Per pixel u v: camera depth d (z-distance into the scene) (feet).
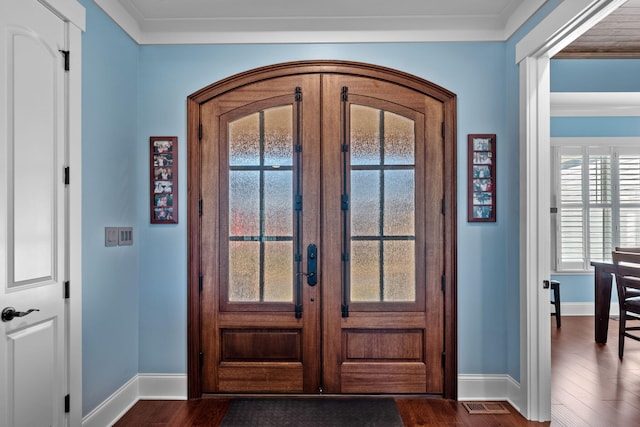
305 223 10.14
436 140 10.17
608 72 14.19
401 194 10.21
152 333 10.09
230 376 10.10
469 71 10.14
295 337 10.14
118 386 9.12
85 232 7.87
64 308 7.26
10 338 6.04
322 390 10.07
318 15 9.80
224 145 10.22
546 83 9.07
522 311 9.21
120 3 9.08
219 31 10.09
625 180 18.10
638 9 10.52
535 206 9.04
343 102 10.19
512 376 9.72
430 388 10.05
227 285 10.18
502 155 10.11
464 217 10.09
